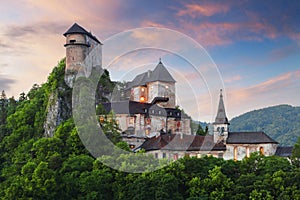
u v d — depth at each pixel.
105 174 63.47
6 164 106.06
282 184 60.16
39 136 109.62
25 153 99.75
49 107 109.38
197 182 58.56
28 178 70.88
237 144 99.44
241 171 68.44
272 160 70.94
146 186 55.47
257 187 59.62
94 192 61.31
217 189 58.78
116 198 59.44
